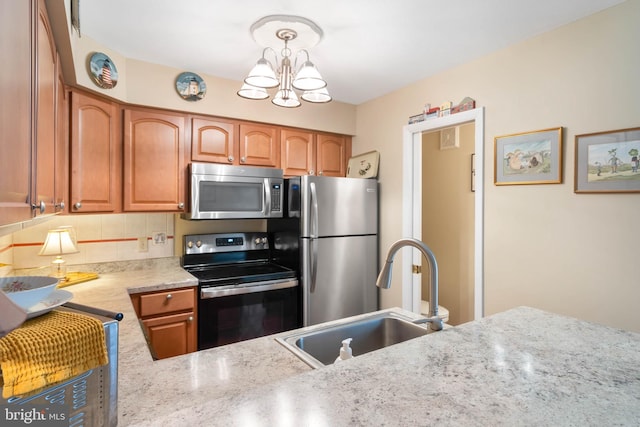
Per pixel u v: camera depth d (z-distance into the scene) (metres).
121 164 2.28
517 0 1.62
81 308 0.64
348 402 0.60
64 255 2.36
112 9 1.71
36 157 0.93
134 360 1.04
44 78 1.10
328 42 2.03
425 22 1.82
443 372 0.73
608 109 1.67
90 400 0.57
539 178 1.92
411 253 2.76
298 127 2.97
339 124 3.17
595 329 1.01
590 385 0.68
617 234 1.64
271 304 2.53
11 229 0.84
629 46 1.60
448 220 3.47
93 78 2.02
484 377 0.71
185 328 2.22
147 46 2.11
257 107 2.76
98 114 2.13
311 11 1.72
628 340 0.93
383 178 2.98
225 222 2.96
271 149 2.87
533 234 1.96
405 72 2.49
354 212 2.84
